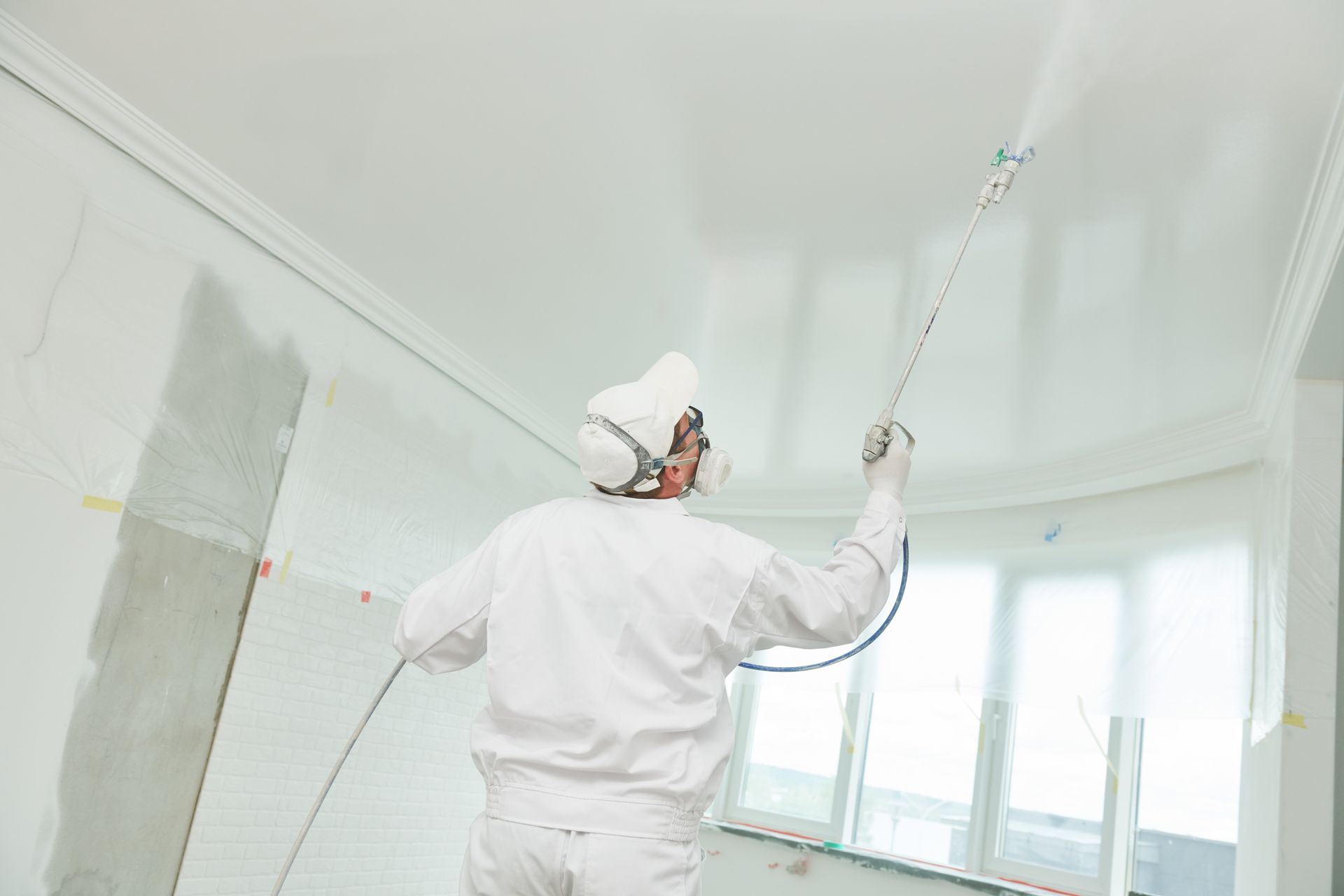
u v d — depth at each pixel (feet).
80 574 9.18
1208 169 7.71
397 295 12.34
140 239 9.52
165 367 9.84
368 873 13.10
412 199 10.09
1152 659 12.71
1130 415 12.30
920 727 16.48
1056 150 7.79
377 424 12.83
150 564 9.87
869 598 4.43
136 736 9.90
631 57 7.62
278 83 8.56
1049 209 8.54
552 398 15.05
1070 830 14.32
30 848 8.94
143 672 9.92
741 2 6.88
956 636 15.14
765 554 4.27
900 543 4.70
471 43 7.75
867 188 8.69
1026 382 11.90
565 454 16.87
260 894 11.42
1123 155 7.72
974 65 7.07
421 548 13.69
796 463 15.96
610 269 10.87
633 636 4.08
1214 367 10.84
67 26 8.10
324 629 12.21
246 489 10.90
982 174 8.19
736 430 14.88
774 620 4.30
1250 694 11.40
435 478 13.93
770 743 17.99
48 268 8.71
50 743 9.05
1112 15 6.42
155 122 9.22
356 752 12.94
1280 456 10.87
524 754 3.95
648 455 4.31
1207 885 12.68
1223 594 12.16
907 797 16.19
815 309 10.95
